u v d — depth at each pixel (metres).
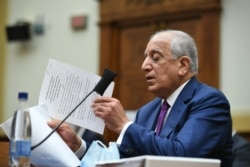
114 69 10.28
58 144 3.28
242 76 8.59
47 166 3.21
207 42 9.05
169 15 9.66
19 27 11.35
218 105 3.79
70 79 3.55
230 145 3.88
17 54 11.55
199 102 3.80
